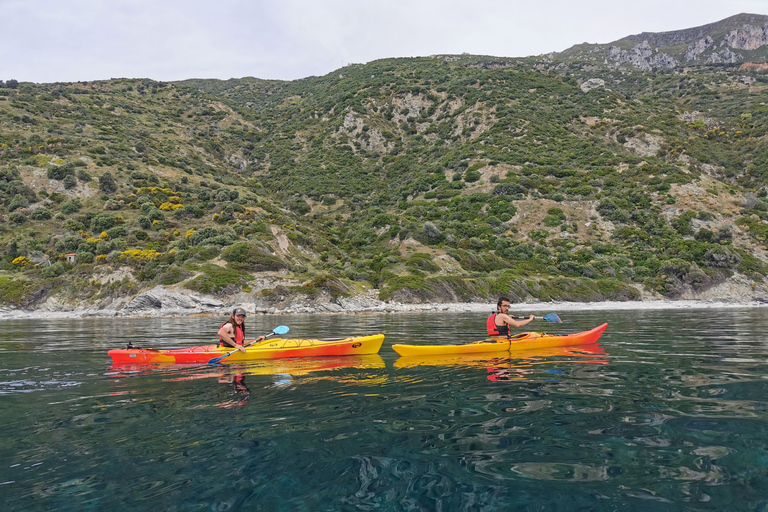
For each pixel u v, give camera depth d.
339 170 86.50
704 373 6.18
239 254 39.38
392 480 2.97
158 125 93.44
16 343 12.45
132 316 31.08
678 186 58.16
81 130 74.62
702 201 55.56
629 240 50.88
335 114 104.25
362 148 94.12
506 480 2.94
